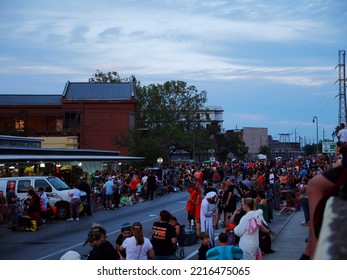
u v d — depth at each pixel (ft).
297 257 43.78
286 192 89.66
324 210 6.44
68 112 238.07
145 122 274.36
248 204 33.73
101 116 237.45
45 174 119.96
